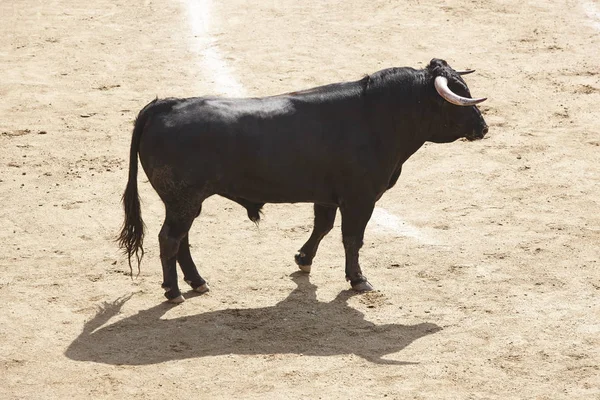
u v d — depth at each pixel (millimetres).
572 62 31531
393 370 15828
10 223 21844
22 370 15945
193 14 35594
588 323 17297
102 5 36875
